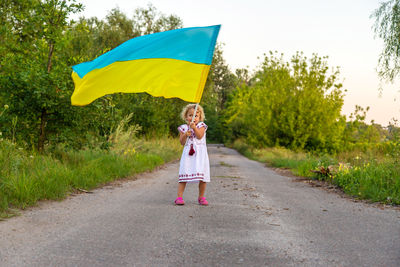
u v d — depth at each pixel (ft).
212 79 98.58
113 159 31.24
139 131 64.49
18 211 13.99
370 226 13.30
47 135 27.84
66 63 29.01
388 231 12.52
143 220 13.41
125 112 60.34
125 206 16.15
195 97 16.40
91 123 28.04
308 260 9.21
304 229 12.67
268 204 17.94
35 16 28.53
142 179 27.81
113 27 99.96
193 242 10.65
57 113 27.17
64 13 28.40
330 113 77.97
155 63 16.22
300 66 81.30
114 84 16.26
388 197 19.31
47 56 29.14
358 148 71.97
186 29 16.75
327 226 13.23
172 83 16.29
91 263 8.61
